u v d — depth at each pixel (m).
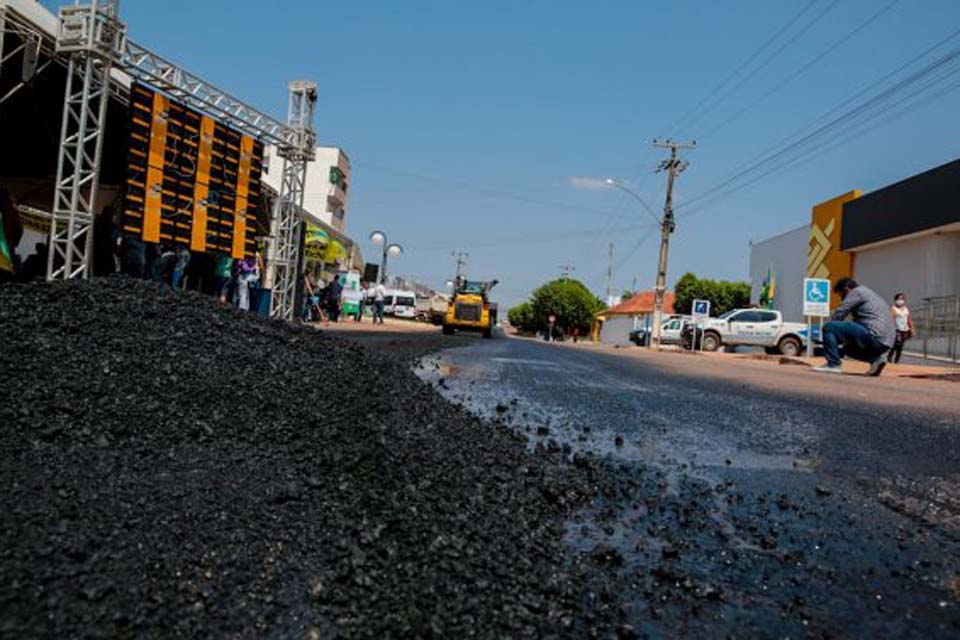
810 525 2.48
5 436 2.51
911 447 4.15
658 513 2.57
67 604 1.48
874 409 6.28
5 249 7.87
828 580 1.96
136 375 3.51
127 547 1.78
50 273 10.78
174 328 4.57
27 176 16.17
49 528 1.81
